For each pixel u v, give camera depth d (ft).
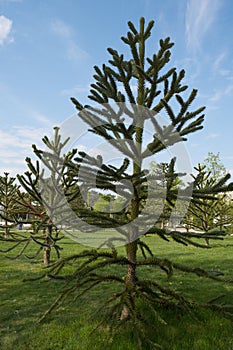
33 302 16.46
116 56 10.97
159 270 25.09
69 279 10.11
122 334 10.91
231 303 15.71
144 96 12.49
